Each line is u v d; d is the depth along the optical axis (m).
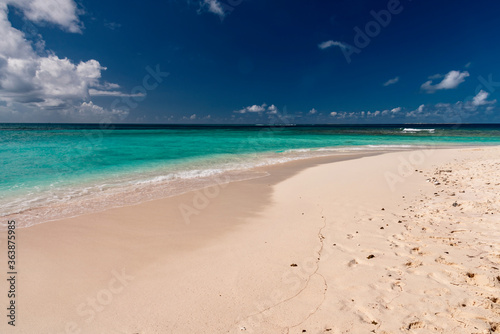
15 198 8.04
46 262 4.45
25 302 3.45
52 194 8.52
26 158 15.26
